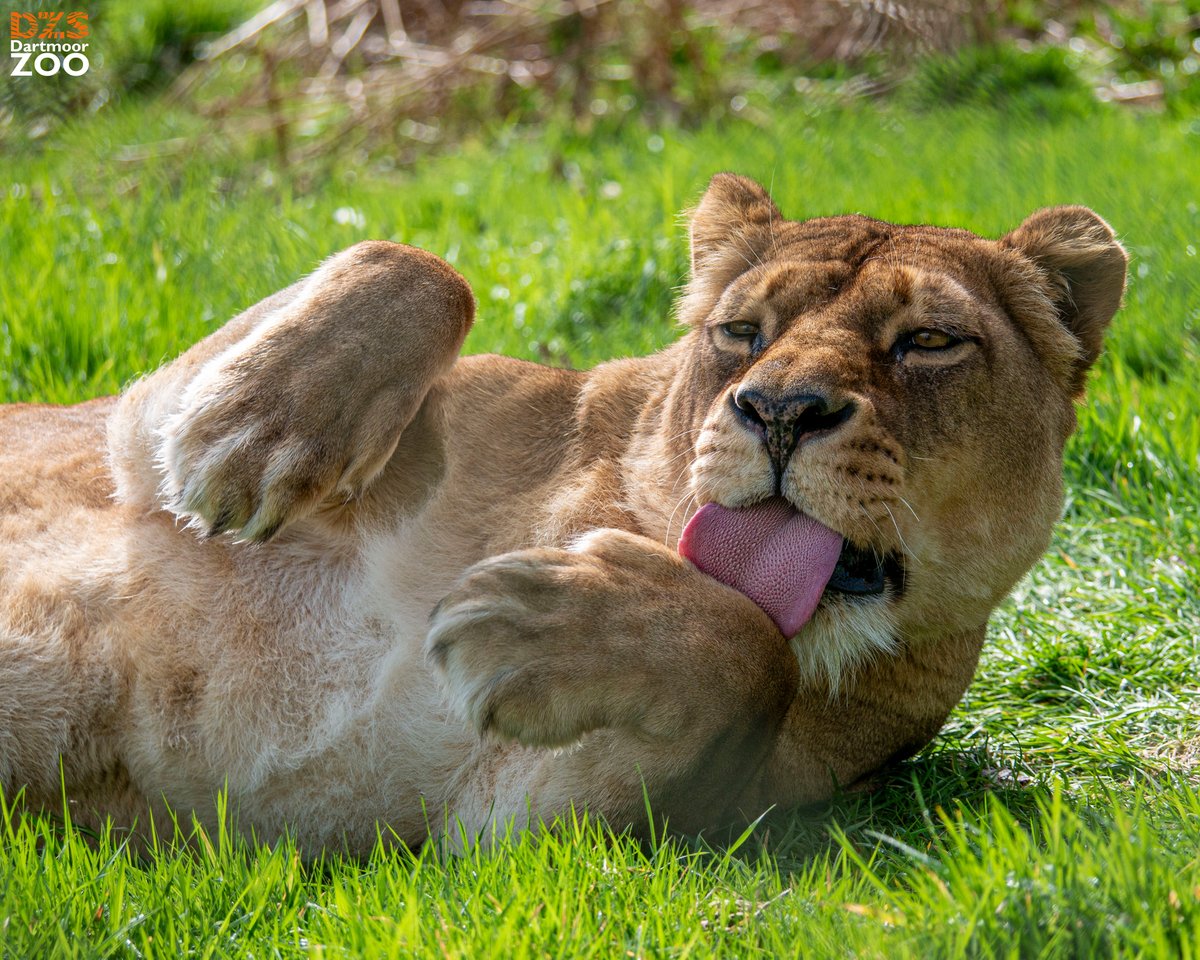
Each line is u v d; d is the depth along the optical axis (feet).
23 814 21.76
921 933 17.28
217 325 43.19
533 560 20.92
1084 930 16.72
